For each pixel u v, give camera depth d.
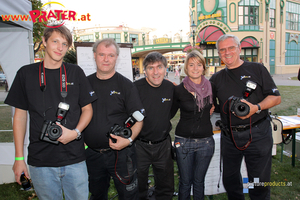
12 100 1.33
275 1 18.50
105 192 1.81
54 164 1.33
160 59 1.69
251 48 17.73
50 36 1.29
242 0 16.36
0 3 1.98
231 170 1.93
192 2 18.22
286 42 20.45
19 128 1.34
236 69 1.84
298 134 3.16
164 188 1.95
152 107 1.81
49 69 1.36
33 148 1.33
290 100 6.74
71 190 1.41
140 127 1.60
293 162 2.87
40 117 1.33
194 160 1.90
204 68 1.82
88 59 2.90
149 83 1.83
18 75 1.34
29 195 2.35
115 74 1.66
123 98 1.63
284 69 20.20
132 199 1.66
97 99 1.61
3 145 2.60
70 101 1.38
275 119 2.47
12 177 2.61
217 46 1.90
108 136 1.52
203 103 1.78
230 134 1.85
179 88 1.86
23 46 2.40
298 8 20.72
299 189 2.37
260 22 17.22
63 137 1.25
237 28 16.69
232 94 1.83
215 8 16.62
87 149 1.71
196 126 1.83
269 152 1.78
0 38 2.33
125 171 1.62
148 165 1.90
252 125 1.76
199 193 1.91
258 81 1.77
